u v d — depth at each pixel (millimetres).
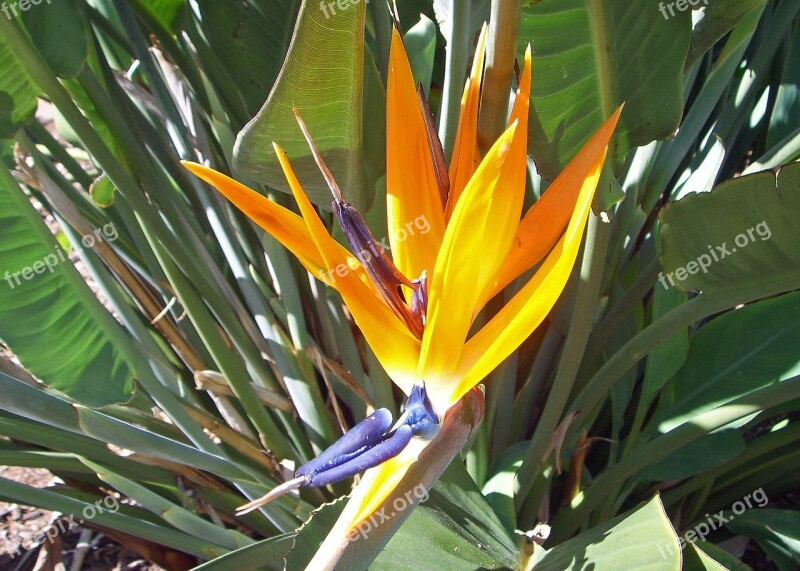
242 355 703
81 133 531
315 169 487
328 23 397
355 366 683
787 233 442
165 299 722
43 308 487
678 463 617
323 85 432
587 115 500
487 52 443
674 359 619
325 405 741
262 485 581
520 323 383
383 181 571
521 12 445
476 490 541
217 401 693
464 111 430
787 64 760
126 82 716
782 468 683
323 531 495
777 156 564
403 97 416
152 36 688
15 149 627
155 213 578
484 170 353
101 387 516
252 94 624
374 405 665
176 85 678
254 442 691
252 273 697
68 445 592
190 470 652
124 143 582
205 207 685
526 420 702
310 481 367
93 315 505
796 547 620
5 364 623
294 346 671
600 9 454
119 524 575
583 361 677
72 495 663
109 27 711
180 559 696
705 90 674
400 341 402
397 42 406
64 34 501
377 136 528
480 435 598
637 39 468
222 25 584
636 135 511
